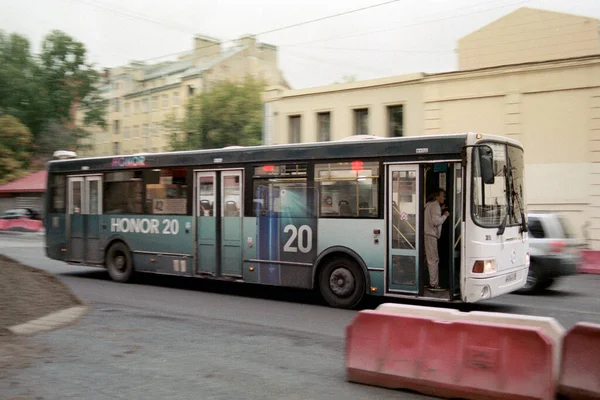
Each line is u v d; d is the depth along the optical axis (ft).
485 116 77.61
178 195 43.21
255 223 38.93
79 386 18.63
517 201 34.40
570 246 42.55
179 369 20.77
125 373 20.16
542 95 73.26
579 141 70.74
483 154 31.01
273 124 100.63
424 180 32.32
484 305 37.24
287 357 22.71
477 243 30.53
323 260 36.14
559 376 16.99
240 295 41.04
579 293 43.24
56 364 21.18
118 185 47.47
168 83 217.56
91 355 22.54
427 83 82.48
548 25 88.94
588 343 16.75
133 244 46.16
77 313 31.24
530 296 41.55
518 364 16.58
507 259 32.60
